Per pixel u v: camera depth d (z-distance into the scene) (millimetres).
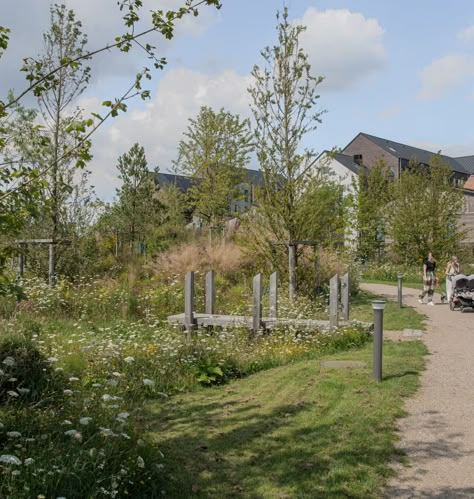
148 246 20781
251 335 12164
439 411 6969
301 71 15930
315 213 16344
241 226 17328
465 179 75938
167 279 17516
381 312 8445
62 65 4867
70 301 13945
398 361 9773
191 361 8750
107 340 9656
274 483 4871
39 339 9312
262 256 17484
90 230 16047
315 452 5547
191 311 12922
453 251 33188
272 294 13750
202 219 30000
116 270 17812
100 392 6750
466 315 16906
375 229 35938
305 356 10547
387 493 4723
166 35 4840
